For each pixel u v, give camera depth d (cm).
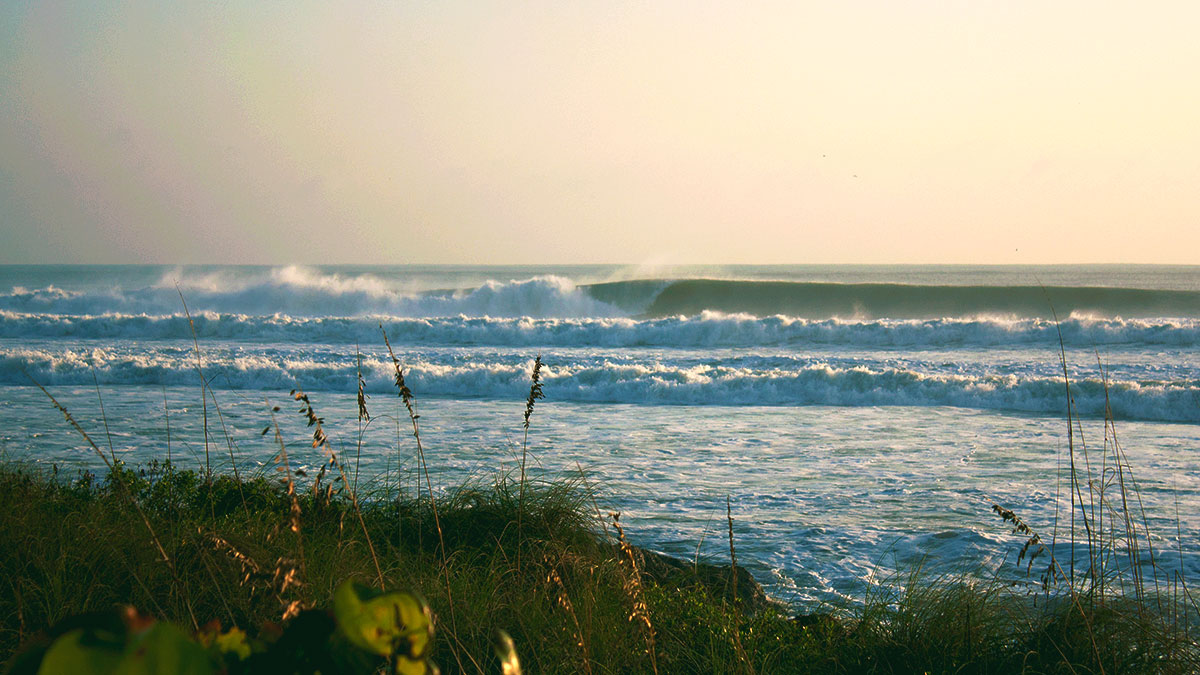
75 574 399
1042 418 1509
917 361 2139
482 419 1461
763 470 1074
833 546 761
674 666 399
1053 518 833
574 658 362
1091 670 394
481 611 412
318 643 59
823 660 438
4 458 864
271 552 375
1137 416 1528
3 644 349
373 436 1252
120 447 1114
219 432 1245
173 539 402
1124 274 13512
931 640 442
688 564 649
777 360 2161
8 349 2347
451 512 615
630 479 1018
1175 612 429
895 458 1155
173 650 42
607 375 1836
